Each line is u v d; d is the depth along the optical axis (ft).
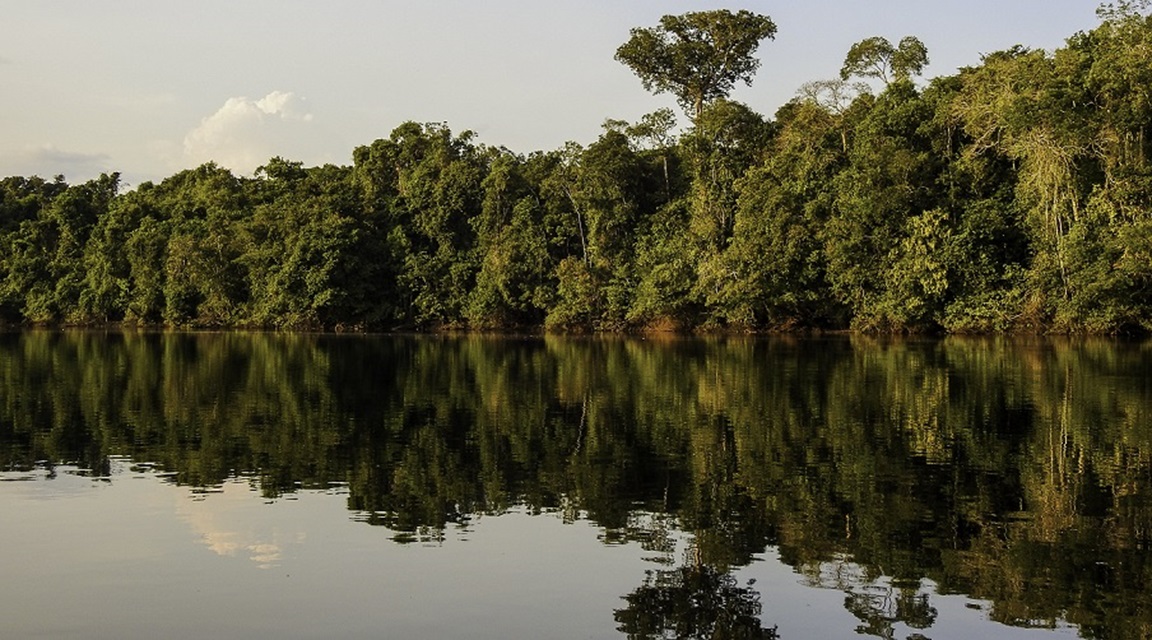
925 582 41.42
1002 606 38.75
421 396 102.47
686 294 226.17
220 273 276.82
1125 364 129.49
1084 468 62.34
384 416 87.76
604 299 244.42
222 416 87.86
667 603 39.34
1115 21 192.44
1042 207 184.03
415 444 73.46
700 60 273.75
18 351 175.94
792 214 213.66
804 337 208.23
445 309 265.13
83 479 61.26
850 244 204.03
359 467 65.10
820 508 53.42
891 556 44.93
